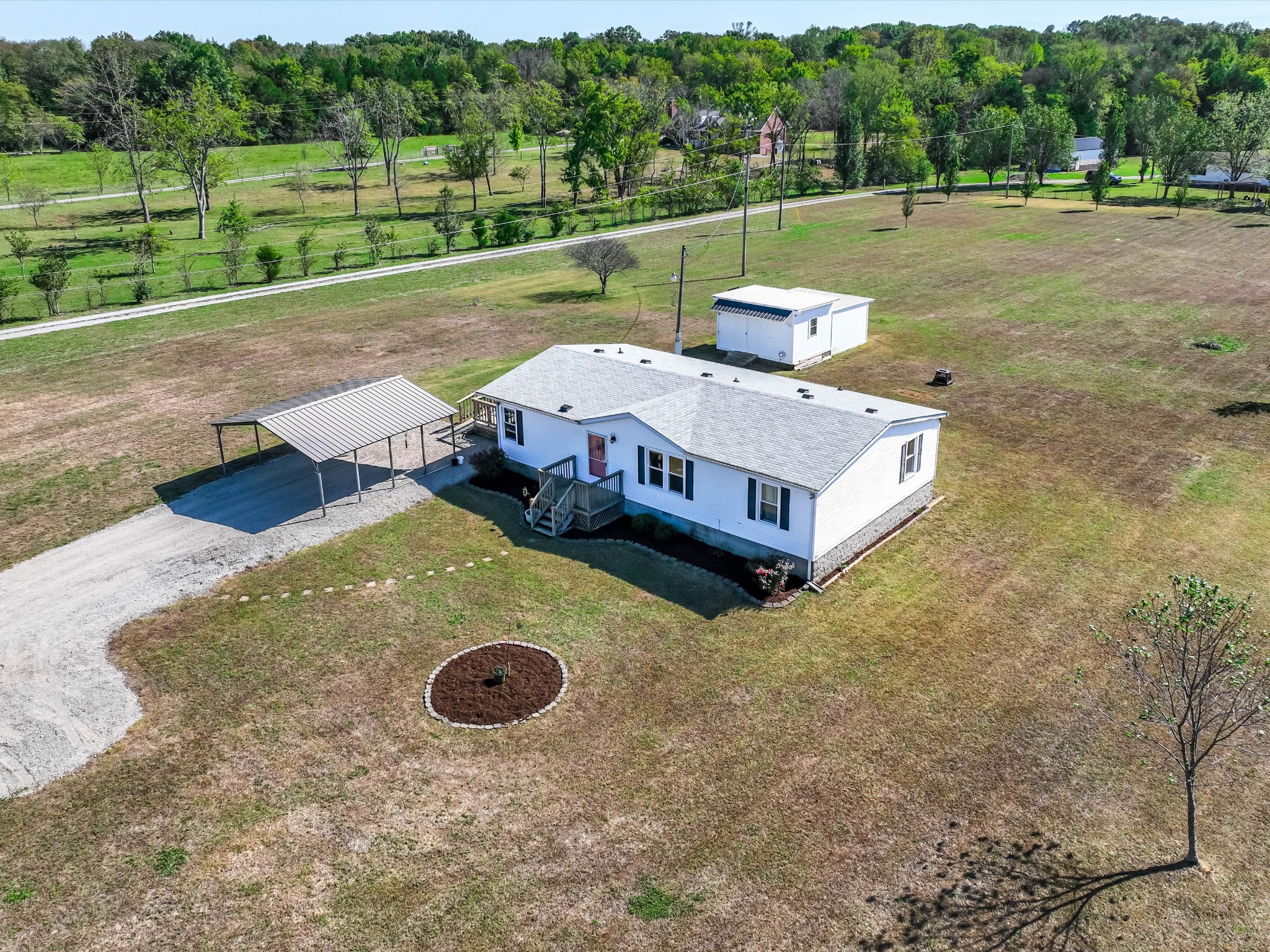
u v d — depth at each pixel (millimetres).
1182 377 39406
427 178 111750
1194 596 14234
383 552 25547
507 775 17172
